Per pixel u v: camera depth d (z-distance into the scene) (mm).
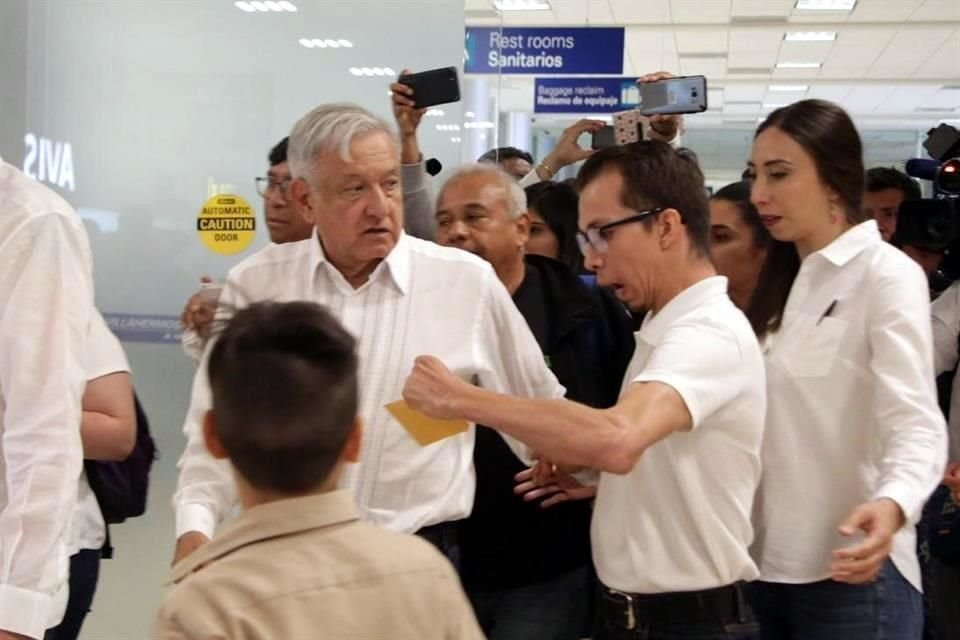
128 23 3486
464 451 1968
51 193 1739
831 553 1858
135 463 2174
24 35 3492
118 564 3461
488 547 2309
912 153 17312
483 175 2420
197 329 2264
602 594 1798
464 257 1977
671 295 1737
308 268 1979
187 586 1118
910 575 1869
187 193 3504
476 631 1214
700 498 1654
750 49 11102
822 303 1897
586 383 2357
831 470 1861
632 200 1719
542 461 2020
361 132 1843
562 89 8344
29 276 1646
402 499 1893
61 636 2094
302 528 1157
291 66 3490
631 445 1500
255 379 1175
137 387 3473
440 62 3463
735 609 1687
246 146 3500
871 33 10133
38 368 1626
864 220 1933
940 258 3006
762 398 1696
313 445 1168
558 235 2918
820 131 1883
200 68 3490
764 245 2316
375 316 1922
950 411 2629
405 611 1144
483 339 1965
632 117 3064
